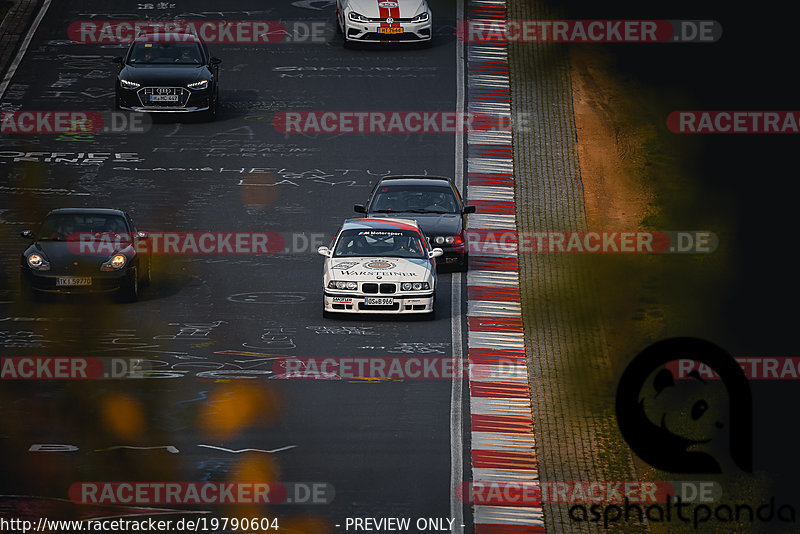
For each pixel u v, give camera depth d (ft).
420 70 468.34
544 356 266.57
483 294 304.30
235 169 391.24
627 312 304.30
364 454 204.23
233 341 260.83
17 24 502.38
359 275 276.62
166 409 220.02
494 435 219.41
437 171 395.14
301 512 180.86
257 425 214.07
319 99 443.73
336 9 518.37
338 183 384.27
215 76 429.79
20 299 287.69
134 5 527.81
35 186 374.63
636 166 403.95
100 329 266.16
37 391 227.40
